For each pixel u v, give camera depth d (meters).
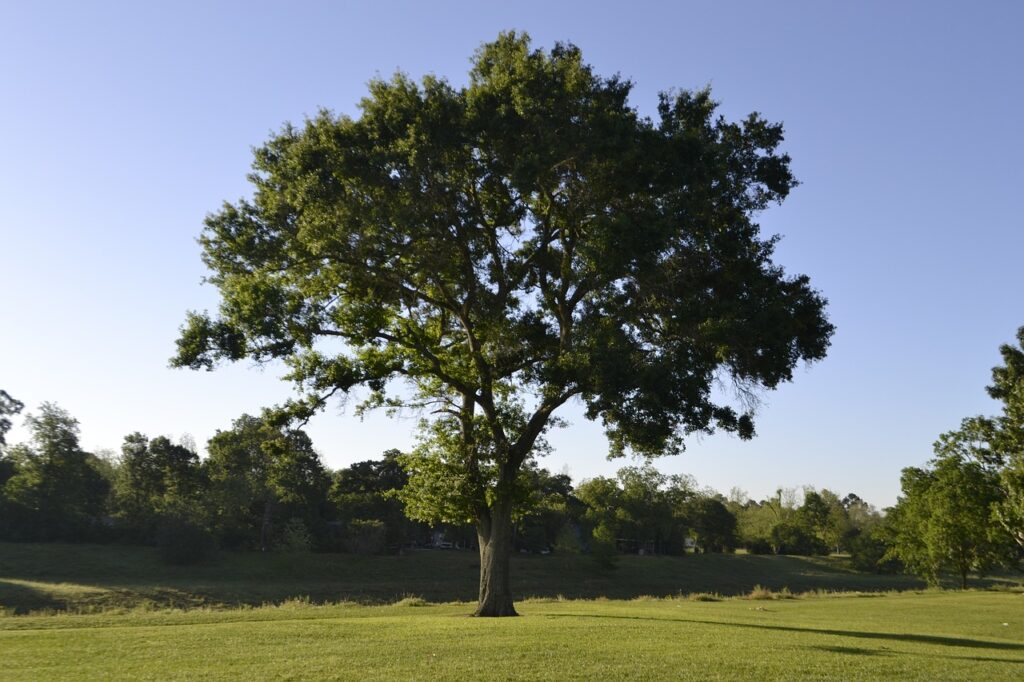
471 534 99.62
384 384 28.72
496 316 27.44
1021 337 65.50
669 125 26.84
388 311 29.50
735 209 27.58
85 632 20.95
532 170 24.20
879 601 46.06
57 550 75.88
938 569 74.00
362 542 86.12
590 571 88.12
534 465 55.72
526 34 27.39
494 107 25.70
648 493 108.88
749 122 28.45
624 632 20.92
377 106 26.11
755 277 26.84
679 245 26.17
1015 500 59.81
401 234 25.64
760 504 157.12
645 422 24.92
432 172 25.33
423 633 20.53
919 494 75.62
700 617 28.33
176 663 15.09
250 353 27.14
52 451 82.56
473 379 28.83
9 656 16.11
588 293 27.36
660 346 26.77
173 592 61.62
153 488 88.69
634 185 25.02
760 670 14.50
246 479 86.19
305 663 15.03
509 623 23.88
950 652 18.75
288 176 26.28
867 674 14.34
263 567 77.62
